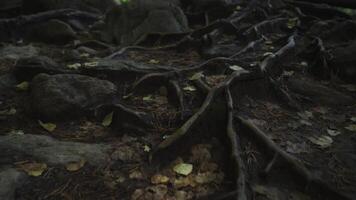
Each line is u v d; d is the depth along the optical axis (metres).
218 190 1.25
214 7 3.12
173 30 2.51
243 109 1.59
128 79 1.80
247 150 1.38
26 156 1.35
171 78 1.73
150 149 1.40
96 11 3.59
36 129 1.53
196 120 1.43
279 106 1.68
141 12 2.58
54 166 1.32
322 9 3.17
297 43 2.22
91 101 1.59
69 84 1.62
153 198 1.23
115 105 1.56
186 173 1.30
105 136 1.49
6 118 1.59
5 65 2.06
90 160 1.35
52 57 2.21
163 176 1.30
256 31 2.35
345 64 1.93
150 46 2.37
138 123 1.51
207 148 1.41
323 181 1.25
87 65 1.84
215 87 1.56
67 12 3.24
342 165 1.36
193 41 2.23
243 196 1.19
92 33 2.85
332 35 2.33
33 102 1.59
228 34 2.41
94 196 1.23
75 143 1.42
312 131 1.53
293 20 2.69
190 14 3.11
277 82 1.78
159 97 1.68
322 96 1.77
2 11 3.49
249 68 1.81
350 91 1.84
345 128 1.57
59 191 1.24
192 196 1.23
